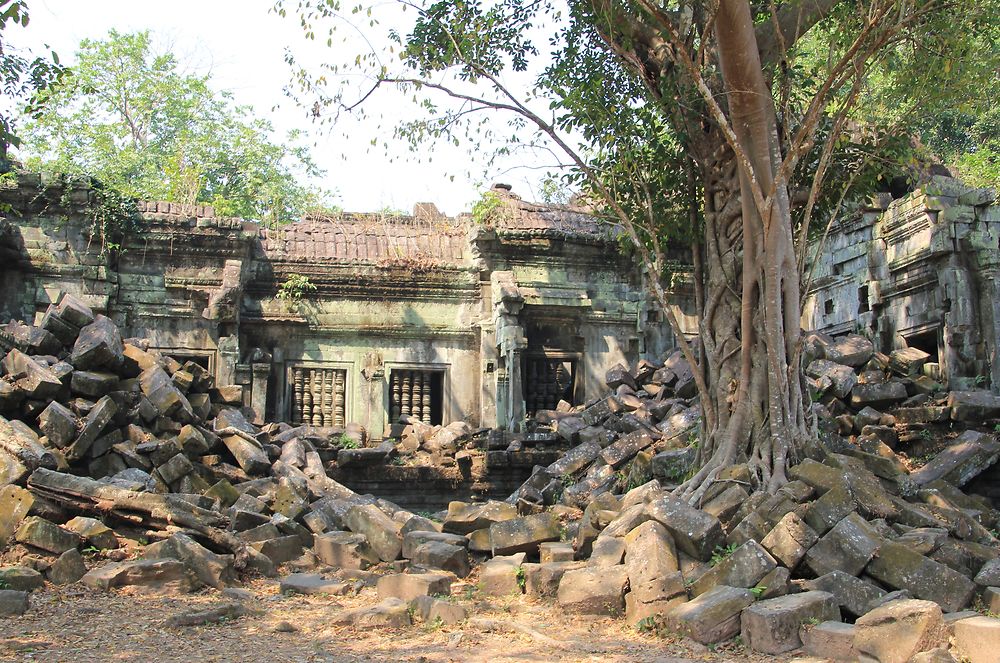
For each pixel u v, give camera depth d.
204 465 16.80
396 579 10.65
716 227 13.78
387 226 24.62
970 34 14.35
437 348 23.61
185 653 8.16
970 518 11.34
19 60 13.16
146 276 22.05
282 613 10.04
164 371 18.00
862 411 16.72
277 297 22.94
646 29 13.98
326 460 19.89
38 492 12.29
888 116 15.81
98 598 10.30
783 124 13.19
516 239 23.25
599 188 13.59
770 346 12.28
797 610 8.52
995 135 28.59
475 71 14.15
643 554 10.01
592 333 23.80
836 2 13.58
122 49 38.44
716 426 13.17
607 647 8.61
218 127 39.44
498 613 10.11
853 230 21.31
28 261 21.00
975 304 18.12
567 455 17.88
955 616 8.19
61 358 17.23
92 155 36.97
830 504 10.39
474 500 20.19
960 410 15.78
